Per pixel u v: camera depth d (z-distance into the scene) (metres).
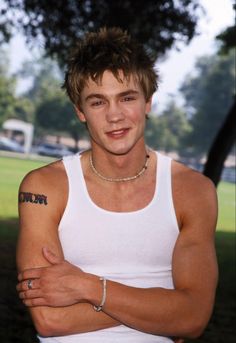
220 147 12.99
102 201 2.29
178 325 2.21
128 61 2.24
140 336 2.24
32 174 2.38
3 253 10.33
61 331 2.19
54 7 14.06
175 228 2.31
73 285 2.13
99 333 2.23
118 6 13.82
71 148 73.19
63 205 2.31
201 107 79.38
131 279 2.26
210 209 2.36
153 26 14.01
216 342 6.05
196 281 2.25
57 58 14.99
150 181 2.35
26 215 2.31
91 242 2.27
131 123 2.26
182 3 13.98
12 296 7.27
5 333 5.79
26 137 73.62
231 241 13.71
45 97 75.62
